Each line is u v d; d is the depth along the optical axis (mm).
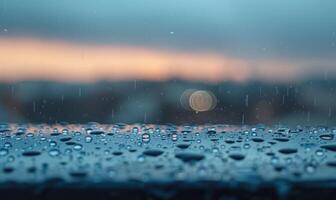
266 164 139
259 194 110
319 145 185
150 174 122
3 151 169
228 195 111
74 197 112
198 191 111
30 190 111
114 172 126
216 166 135
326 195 110
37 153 164
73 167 134
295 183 111
